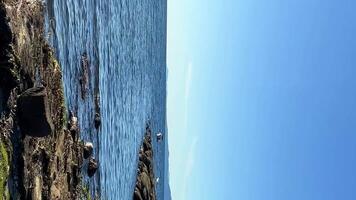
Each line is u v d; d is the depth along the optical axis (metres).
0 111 9.84
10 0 11.04
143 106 50.66
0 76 10.01
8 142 10.08
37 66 12.84
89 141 21.42
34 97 10.79
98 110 23.83
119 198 30.95
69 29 19.20
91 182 21.14
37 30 13.18
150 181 43.72
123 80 35.88
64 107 16.00
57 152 14.49
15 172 10.59
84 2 22.59
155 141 64.56
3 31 10.08
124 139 34.53
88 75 22.23
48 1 15.91
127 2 40.66
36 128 10.95
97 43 25.78
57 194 14.02
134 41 45.09
